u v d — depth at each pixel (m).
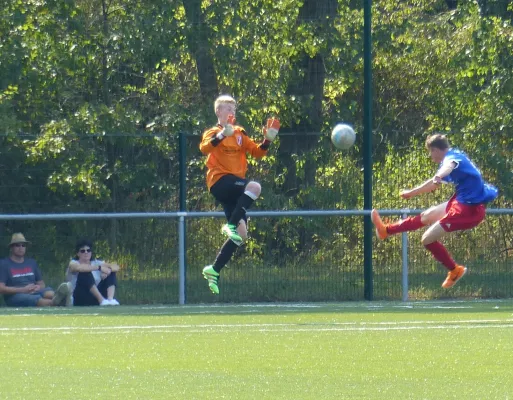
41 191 56.53
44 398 23.38
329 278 57.25
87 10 74.50
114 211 57.03
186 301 55.78
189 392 24.16
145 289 55.69
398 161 58.31
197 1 69.75
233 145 40.84
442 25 89.81
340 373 27.11
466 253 58.56
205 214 55.59
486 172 59.84
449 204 40.47
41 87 69.00
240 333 37.03
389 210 55.94
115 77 71.12
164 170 57.28
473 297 58.44
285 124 71.81
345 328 38.72
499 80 70.81
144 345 33.34
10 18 70.50
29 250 55.59
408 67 85.88
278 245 57.38
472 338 35.00
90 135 57.25
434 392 24.09
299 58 72.50
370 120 56.88
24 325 40.62
